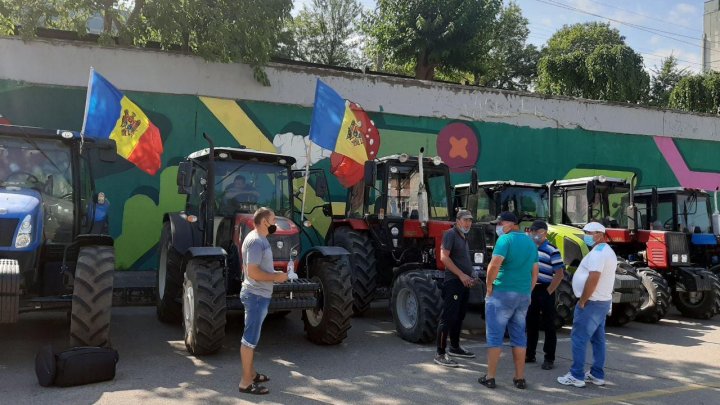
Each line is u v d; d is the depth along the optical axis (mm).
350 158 9703
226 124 12070
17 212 5703
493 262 5441
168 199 11594
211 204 7027
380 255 8789
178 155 11703
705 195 11453
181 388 5145
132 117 9180
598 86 25500
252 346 5051
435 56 25703
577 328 5617
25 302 5480
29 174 6559
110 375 5305
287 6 11867
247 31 11320
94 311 5523
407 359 6488
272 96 12477
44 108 10820
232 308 6246
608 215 10383
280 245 6570
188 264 6449
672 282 10156
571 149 15836
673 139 17375
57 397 4789
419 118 13898
